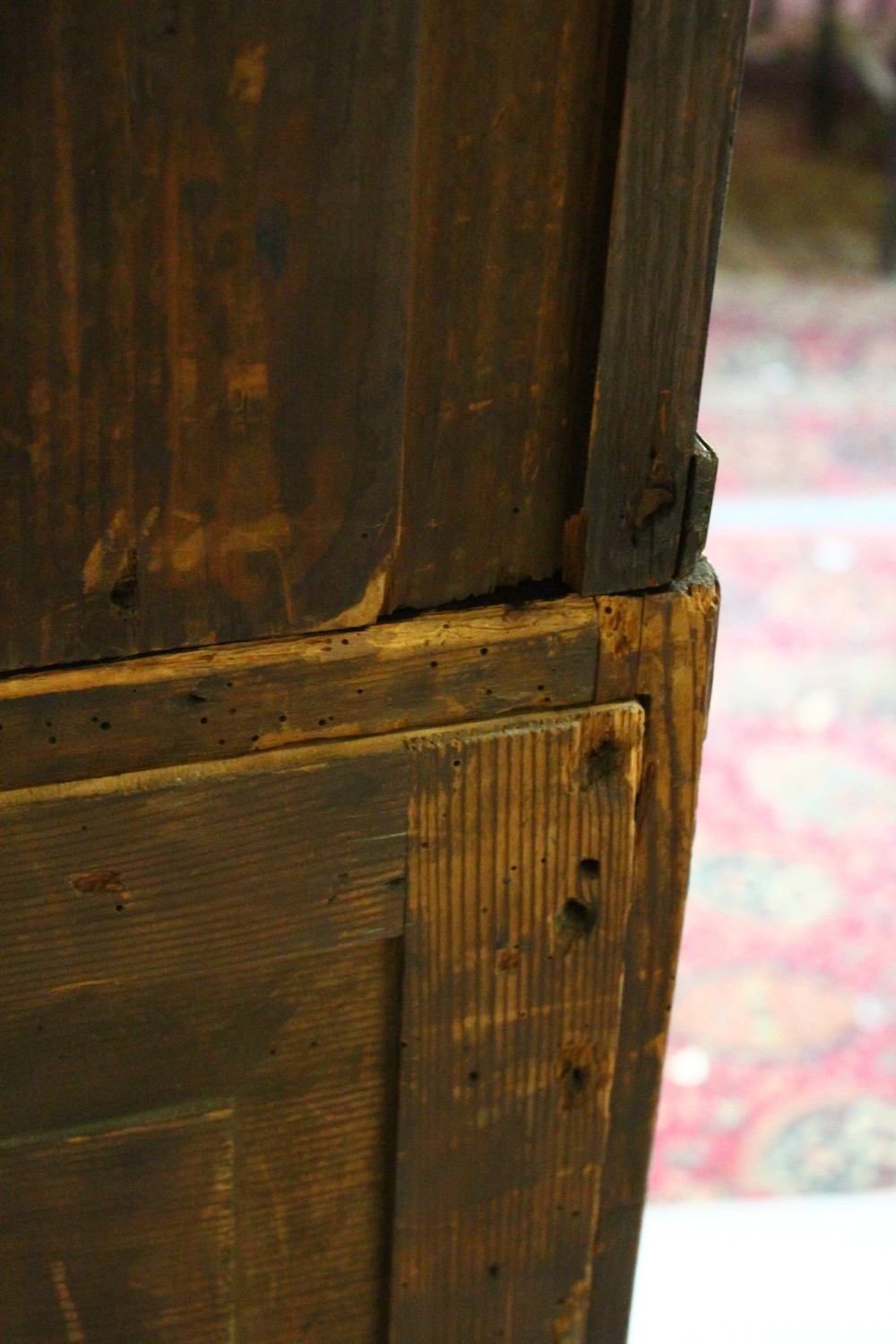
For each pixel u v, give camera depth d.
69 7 0.79
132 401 0.85
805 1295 1.53
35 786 0.91
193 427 0.86
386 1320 1.07
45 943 0.93
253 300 0.85
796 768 2.44
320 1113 1.00
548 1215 1.06
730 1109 1.88
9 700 0.89
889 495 3.13
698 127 0.86
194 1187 1.00
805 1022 2.02
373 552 0.90
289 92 0.82
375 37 0.82
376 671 0.92
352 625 0.92
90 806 0.91
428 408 0.89
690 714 0.97
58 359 0.84
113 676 0.90
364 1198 1.03
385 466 0.89
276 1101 0.99
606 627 0.94
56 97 0.80
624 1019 1.04
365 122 0.83
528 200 0.86
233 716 0.92
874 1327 1.51
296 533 0.89
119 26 0.80
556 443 0.91
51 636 0.89
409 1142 1.02
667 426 0.91
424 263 0.86
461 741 0.94
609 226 0.87
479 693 0.94
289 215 0.84
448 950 0.98
